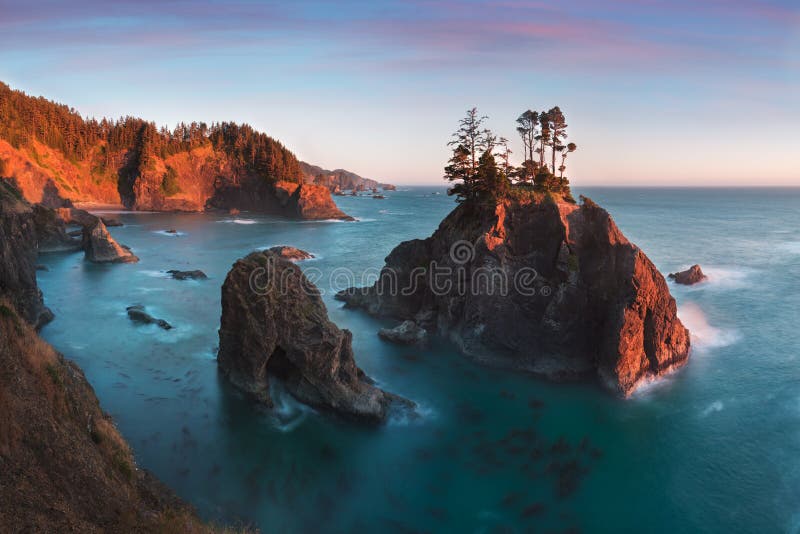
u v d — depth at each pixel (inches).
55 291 2829.7
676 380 1831.9
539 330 1884.8
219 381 1688.0
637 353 1763.0
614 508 1170.0
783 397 1700.3
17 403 717.9
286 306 1551.4
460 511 1144.8
